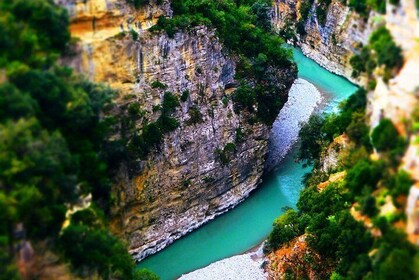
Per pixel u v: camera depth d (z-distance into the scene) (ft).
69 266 120.57
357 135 134.82
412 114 114.32
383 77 123.65
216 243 193.47
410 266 108.78
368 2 134.31
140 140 173.58
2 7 122.21
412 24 120.06
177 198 190.80
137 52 170.50
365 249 124.88
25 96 116.06
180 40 185.57
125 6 164.86
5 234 107.65
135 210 176.96
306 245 163.73
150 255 185.78
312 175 202.90
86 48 149.59
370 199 123.24
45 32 129.90
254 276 172.35
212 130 199.93
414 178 111.96
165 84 183.73
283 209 202.90
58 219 120.06
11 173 109.40
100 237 128.77
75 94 130.11
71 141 131.44
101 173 139.33
